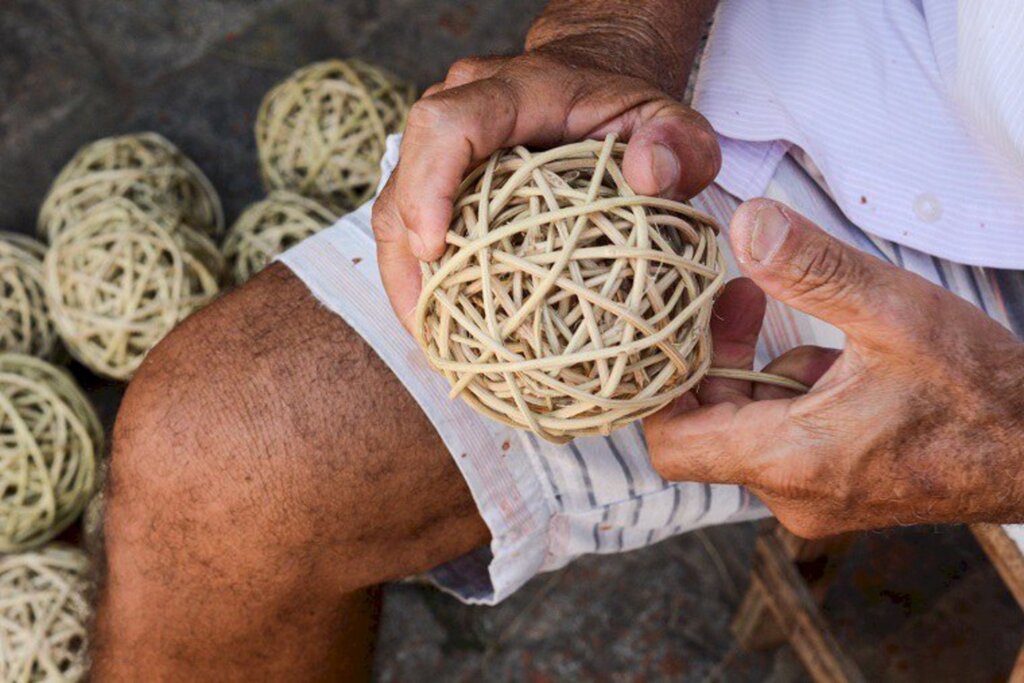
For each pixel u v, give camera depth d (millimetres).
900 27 1043
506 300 739
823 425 858
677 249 792
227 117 2035
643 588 1684
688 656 1639
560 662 1631
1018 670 1161
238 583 1009
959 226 994
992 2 883
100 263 1544
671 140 843
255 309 994
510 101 841
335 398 950
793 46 1063
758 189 1055
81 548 1550
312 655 1096
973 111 955
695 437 896
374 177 1692
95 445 1575
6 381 1508
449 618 1654
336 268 989
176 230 1592
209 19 2090
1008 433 841
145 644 1058
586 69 893
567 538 1054
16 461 1481
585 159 793
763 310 936
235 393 961
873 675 1600
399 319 916
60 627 1392
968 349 812
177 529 984
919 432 852
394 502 987
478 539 1066
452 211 795
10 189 1945
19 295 1642
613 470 1005
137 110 2025
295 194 1674
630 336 734
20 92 2018
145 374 1001
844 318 789
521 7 2117
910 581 1668
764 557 1509
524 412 757
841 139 1024
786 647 1644
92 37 2064
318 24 2096
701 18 1090
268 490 957
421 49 2092
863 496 904
